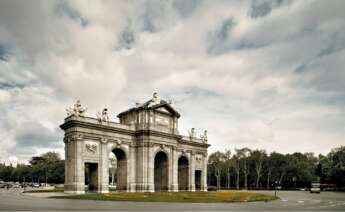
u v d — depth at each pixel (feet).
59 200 152.46
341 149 435.12
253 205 142.92
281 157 485.15
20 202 135.74
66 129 231.50
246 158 487.61
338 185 424.87
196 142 319.68
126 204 135.64
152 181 255.70
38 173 608.60
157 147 264.31
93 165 236.22
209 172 541.34
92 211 101.30
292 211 113.29
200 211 107.86
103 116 241.96
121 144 250.37
